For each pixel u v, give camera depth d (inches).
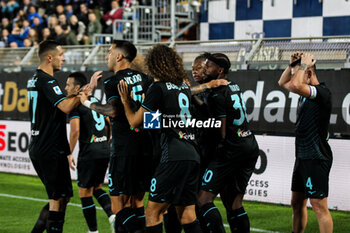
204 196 713.0
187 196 634.8
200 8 1621.6
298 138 705.0
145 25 1702.8
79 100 691.4
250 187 1138.7
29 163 1478.8
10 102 1510.8
